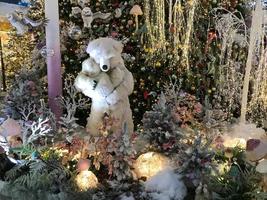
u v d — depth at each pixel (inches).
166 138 144.9
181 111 161.9
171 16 182.4
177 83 186.7
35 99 162.6
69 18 186.7
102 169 137.7
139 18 184.5
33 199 127.5
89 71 150.8
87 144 138.1
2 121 152.5
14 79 188.2
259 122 188.5
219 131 162.2
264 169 123.0
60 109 164.6
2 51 243.1
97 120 155.3
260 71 181.2
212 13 188.4
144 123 149.3
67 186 127.4
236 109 198.1
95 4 184.2
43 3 188.1
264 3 169.6
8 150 134.3
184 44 184.7
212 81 192.7
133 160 136.8
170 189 127.8
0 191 131.5
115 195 126.6
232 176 125.3
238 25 181.5
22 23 167.3
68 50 185.6
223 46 180.9
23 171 134.1
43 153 135.0
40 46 181.6
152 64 184.5
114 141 132.3
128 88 157.2
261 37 176.2
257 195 119.1
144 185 130.3
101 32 183.6
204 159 128.4
